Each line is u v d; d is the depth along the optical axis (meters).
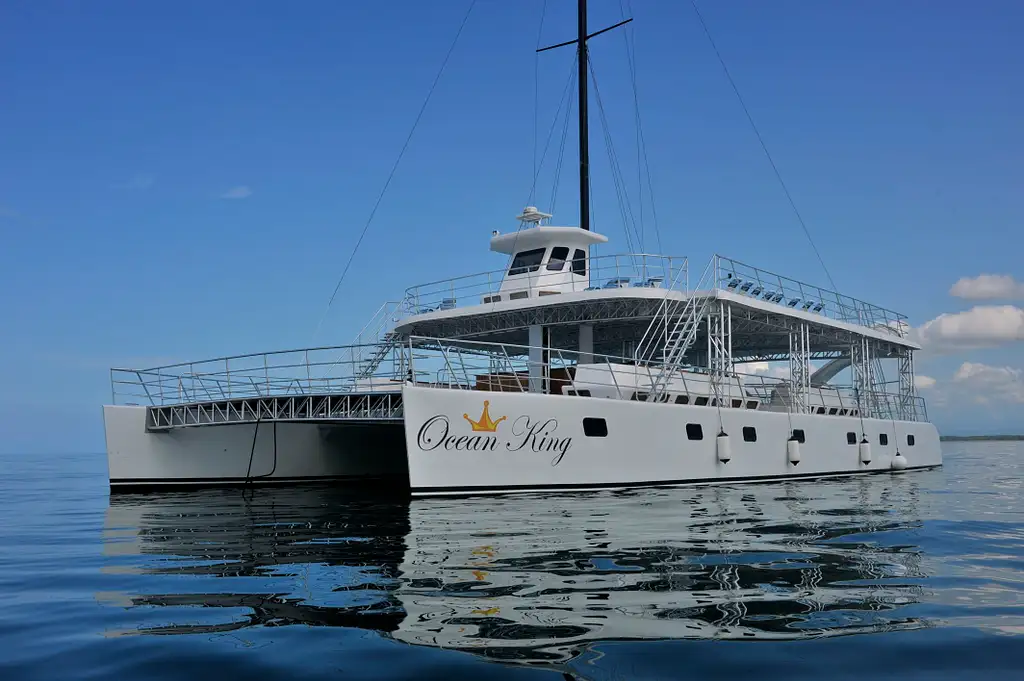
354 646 6.39
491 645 6.39
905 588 8.57
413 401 17.09
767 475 24.34
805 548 11.27
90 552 11.91
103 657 6.24
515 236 25.97
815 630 6.86
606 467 19.62
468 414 17.72
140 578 9.61
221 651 6.32
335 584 8.87
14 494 25.14
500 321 26.25
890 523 14.52
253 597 8.30
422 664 5.93
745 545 11.51
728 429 23.05
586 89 28.39
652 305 23.83
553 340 29.95
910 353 36.72
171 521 15.89
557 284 25.39
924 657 6.17
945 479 28.73
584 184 28.02
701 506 16.83
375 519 14.92
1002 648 6.41
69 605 8.10
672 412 21.31
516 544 11.57
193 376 22.73
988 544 11.96
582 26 28.67
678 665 5.93
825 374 36.25
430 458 17.17
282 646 6.42
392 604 7.81
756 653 6.22
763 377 25.44
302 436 25.55
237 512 17.23
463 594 8.21
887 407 33.69
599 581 8.84
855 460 29.31
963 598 8.12
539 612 7.42
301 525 14.54
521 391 18.77
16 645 6.60
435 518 14.72
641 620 7.14
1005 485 25.56
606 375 21.41
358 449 27.06
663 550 10.99
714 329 24.78
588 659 6.05
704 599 7.96
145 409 23.05
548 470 18.70
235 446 24.27
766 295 26.03
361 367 22.92
